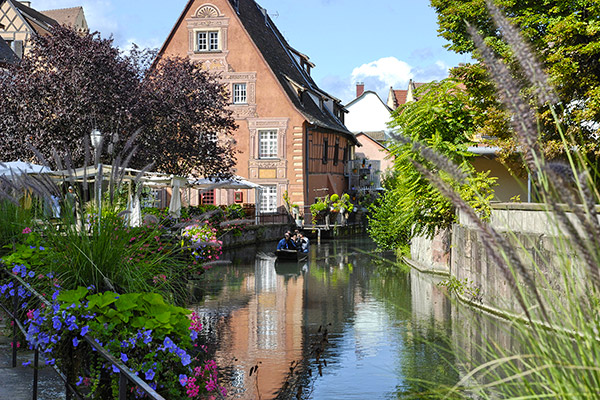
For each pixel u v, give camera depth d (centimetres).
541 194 157
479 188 1507
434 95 1836
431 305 1514
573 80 1577
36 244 641
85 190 589
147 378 464
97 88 2425
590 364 175
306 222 4462
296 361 978
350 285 1956
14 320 604
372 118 7462
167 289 611
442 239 2191
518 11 1788
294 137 4381
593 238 145
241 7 4709
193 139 2925
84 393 477
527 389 188
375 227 2988
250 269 2502
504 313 216
